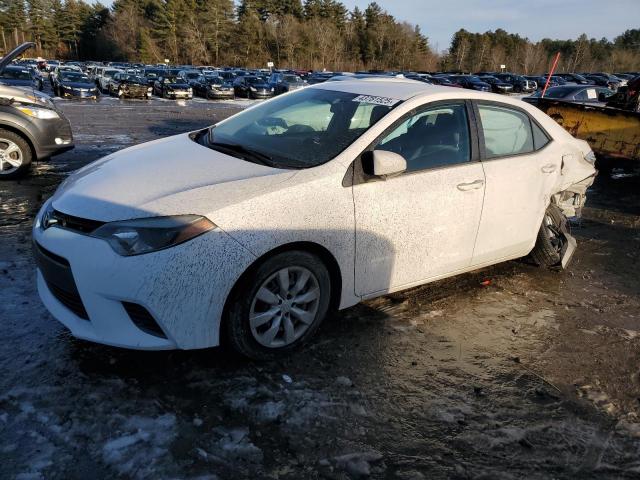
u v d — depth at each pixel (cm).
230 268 252
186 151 333
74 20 9781
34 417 231
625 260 502
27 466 205
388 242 313
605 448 242
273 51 8494
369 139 308
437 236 338
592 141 870
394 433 240
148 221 246
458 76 4031
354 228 294
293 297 283
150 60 8469
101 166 319
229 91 2827
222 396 254
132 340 250
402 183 315
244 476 209
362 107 339
